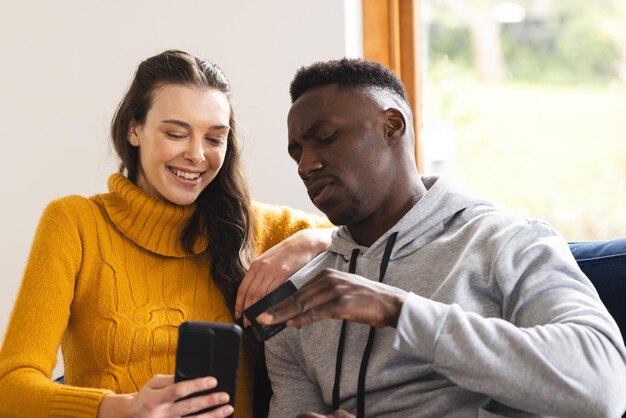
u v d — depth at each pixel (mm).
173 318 1732
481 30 2533
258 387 1813
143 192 1783
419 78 2523
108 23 2490
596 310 1347
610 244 1708
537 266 1419
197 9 2457
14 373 1572
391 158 1542
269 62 2426
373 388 1467
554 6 2494
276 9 2422
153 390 1373
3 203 2531
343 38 2395
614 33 2463
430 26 2561
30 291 1676
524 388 1256
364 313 1275
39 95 2514
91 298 1727
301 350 1620
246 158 2434
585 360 1266
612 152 2459
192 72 1759
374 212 1560
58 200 1790
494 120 2525
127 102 1807
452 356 1267
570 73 2484
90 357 1707
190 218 1812
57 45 2506
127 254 1764
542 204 2494
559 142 2486
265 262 1718
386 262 1530
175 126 1728
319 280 1287
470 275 1443
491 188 2525
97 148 2500
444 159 2555
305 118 1512
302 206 2432
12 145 2525
